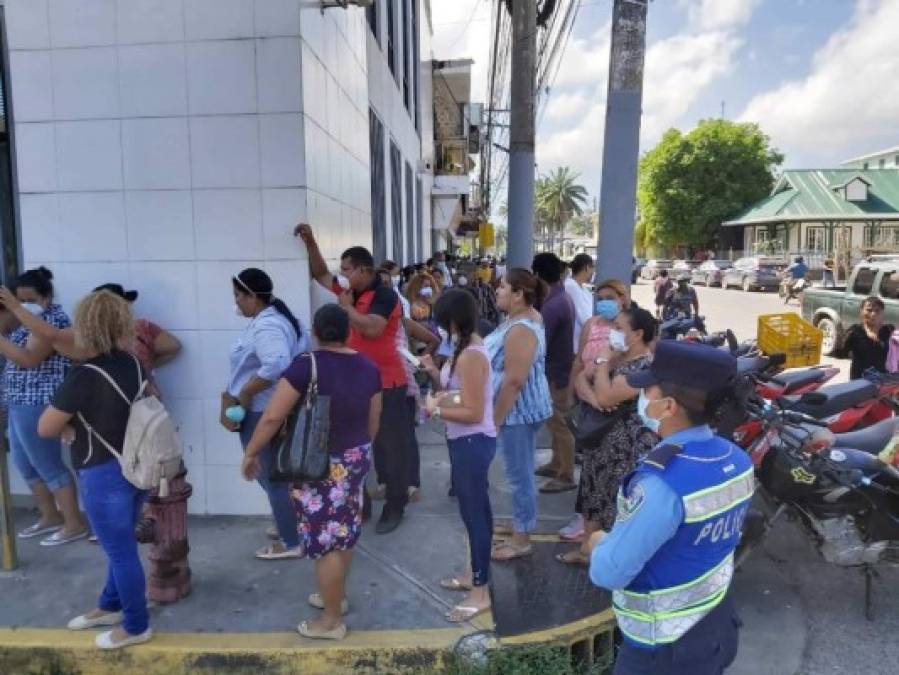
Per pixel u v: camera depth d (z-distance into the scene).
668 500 1.99
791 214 42.12
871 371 5.93
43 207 5.05
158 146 4.92
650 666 2.11
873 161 66.00
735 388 2.10
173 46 4.84
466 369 3.69
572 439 5.90
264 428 3.44
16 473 5.34
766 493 4.91
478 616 3.81
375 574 4.32
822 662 3.92
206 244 4.95
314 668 3.52
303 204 4.86
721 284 37.25
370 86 9.80
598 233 6.87
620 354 4.19
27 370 4.53
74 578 4.27
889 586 4.85
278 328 4.22
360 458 3.55
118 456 3.40
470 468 3.76
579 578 4.31
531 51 10.62
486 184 37.66
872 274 12.87
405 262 15.28
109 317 3.37
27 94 4.98
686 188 49.28
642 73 6.57
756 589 4.82
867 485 4.28
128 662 3.54
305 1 4.87
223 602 3.99
